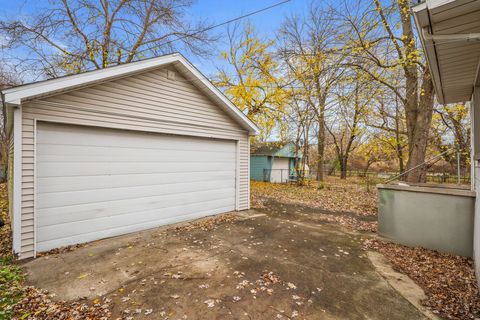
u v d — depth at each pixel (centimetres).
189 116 584
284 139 1542
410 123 777
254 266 339
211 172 652
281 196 1041
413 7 217
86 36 976
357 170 2548
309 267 339
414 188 423
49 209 391
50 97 384
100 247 406
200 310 238
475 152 421
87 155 435
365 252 398
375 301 257
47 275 305
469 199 375
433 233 405
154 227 530
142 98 498
